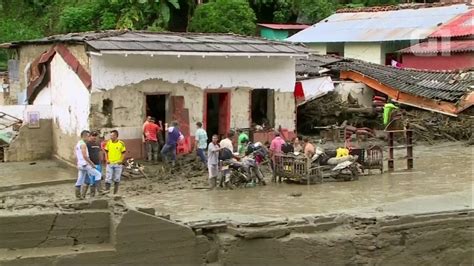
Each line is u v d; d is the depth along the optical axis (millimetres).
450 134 29656
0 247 11805
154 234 12719
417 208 16219
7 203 13086
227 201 17828
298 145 22109
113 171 18578
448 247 15539
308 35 42500
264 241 13766
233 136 23422
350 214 15203
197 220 13930
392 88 31922
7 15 46844
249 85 25953
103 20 40656
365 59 40344
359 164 21719
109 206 12797
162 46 23719
